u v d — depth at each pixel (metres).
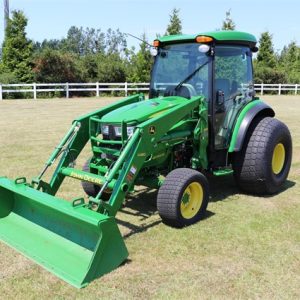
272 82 34.44
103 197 5.58
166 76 5.87
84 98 25.16
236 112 5.96
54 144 10.06
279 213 5.46
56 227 4.42
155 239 4.64
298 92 32.22
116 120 4.91
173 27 33.53
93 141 5.23
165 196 4.82
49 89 25.45
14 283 3.76
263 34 36.81
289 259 4.22
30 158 8.59
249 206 5.73
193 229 4.90
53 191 5.07
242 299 3.54
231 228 4.95
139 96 6.01
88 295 3.57
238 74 5.98
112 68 32.06
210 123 5.58
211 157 5.70
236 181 6.18
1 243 4.49
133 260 4.16
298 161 8.42
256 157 5.85
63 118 14.84
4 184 4.73
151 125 4.73
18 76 28.91
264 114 6.41
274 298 3.56
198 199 5.09
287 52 45.84
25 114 16.05
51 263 4.03
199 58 5.55
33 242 4.40
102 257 3.86
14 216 4.83
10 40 28.91
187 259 4.21
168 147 5.24
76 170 4.94
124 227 4.98
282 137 6.11
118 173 4.73
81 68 31.56
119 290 3.65
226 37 5.58
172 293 3.61
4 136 11.14
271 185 6.07
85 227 4.07
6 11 29.84
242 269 4.03
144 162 4.88
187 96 5.60
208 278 3.86
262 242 4.59
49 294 3.59
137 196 6.13
